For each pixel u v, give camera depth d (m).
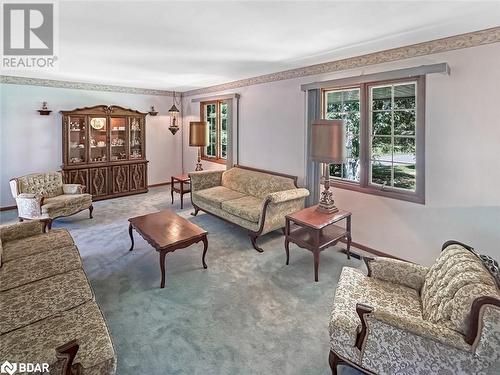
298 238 3.23
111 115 6.09
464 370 1.38
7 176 5.40
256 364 1.92
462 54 2.78
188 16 2.45
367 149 3.68
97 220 4.81
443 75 2.91
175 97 7.35
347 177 4.00
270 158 4.90
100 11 2.38
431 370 1.45
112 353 1.52
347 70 3.73
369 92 3.62
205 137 5.97
